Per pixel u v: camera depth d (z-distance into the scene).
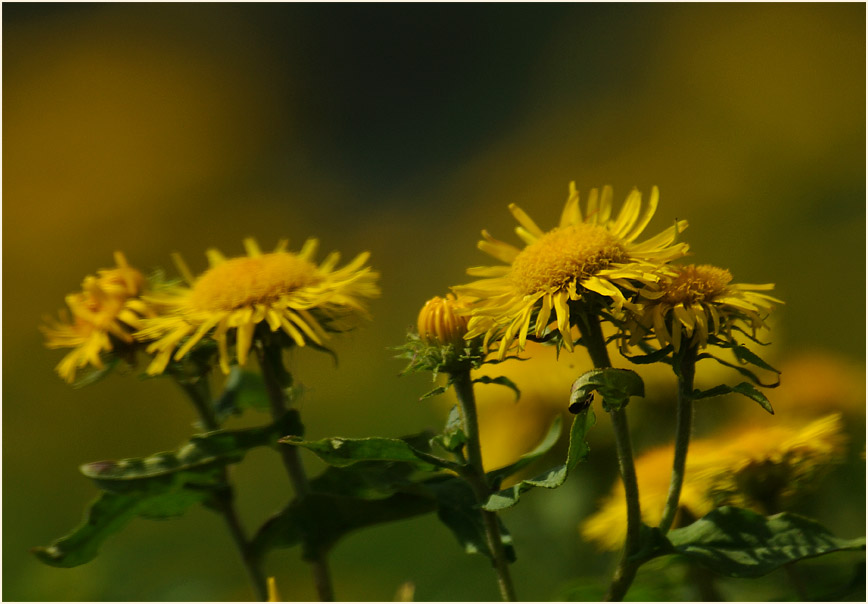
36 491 1.55
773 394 0.92
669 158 2.38
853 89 2.20
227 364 0.86
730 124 2.37
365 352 1.87
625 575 0.84
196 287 0.88
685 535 0.84
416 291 2.32
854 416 0.91
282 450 0.87
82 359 0.88
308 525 0.87
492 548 0.85
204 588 1.10
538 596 0.96
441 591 1.00
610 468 0.94
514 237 2.52
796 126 2.20
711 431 0.92
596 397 0.94
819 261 1.60
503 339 0.84
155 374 0.87
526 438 0.95
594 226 0.85
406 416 1.58
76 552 0.87
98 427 1.83
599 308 0.85
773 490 0.88
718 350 0.92
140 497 0.87
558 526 0.95
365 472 0.87
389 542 1.09
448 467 0.85
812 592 0.88
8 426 1.80
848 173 1.93
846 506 0.89
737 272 1.68
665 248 0.85
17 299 2.33
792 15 2.51
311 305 0.87
